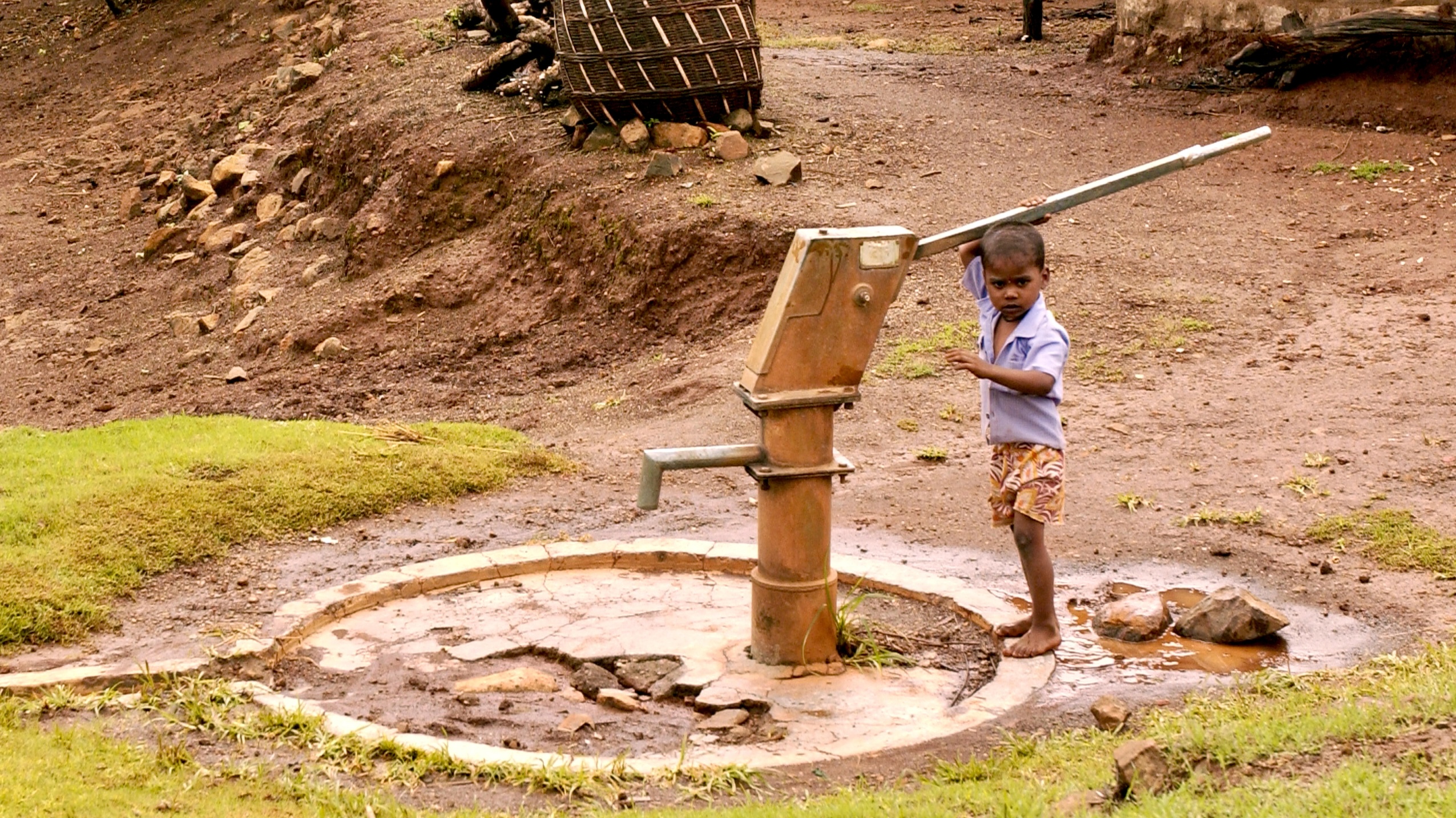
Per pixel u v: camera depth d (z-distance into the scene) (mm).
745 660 10281
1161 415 16109
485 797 7867
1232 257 21422
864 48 38062
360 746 8422
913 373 18109
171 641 10625
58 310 31562
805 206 23188
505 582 12234
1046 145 27328
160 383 25500
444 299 25234
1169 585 11859
